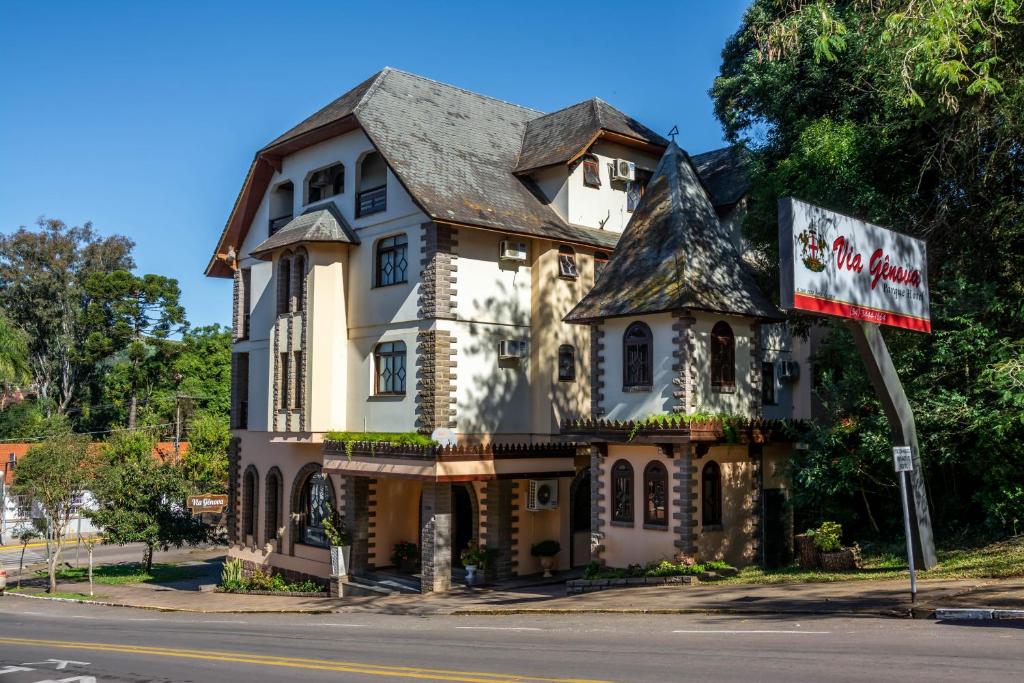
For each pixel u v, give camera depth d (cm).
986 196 2048
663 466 2231
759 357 2383
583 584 2239
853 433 2141
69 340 6606
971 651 1055
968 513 2191
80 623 2252
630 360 2311
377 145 2659
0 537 5372
